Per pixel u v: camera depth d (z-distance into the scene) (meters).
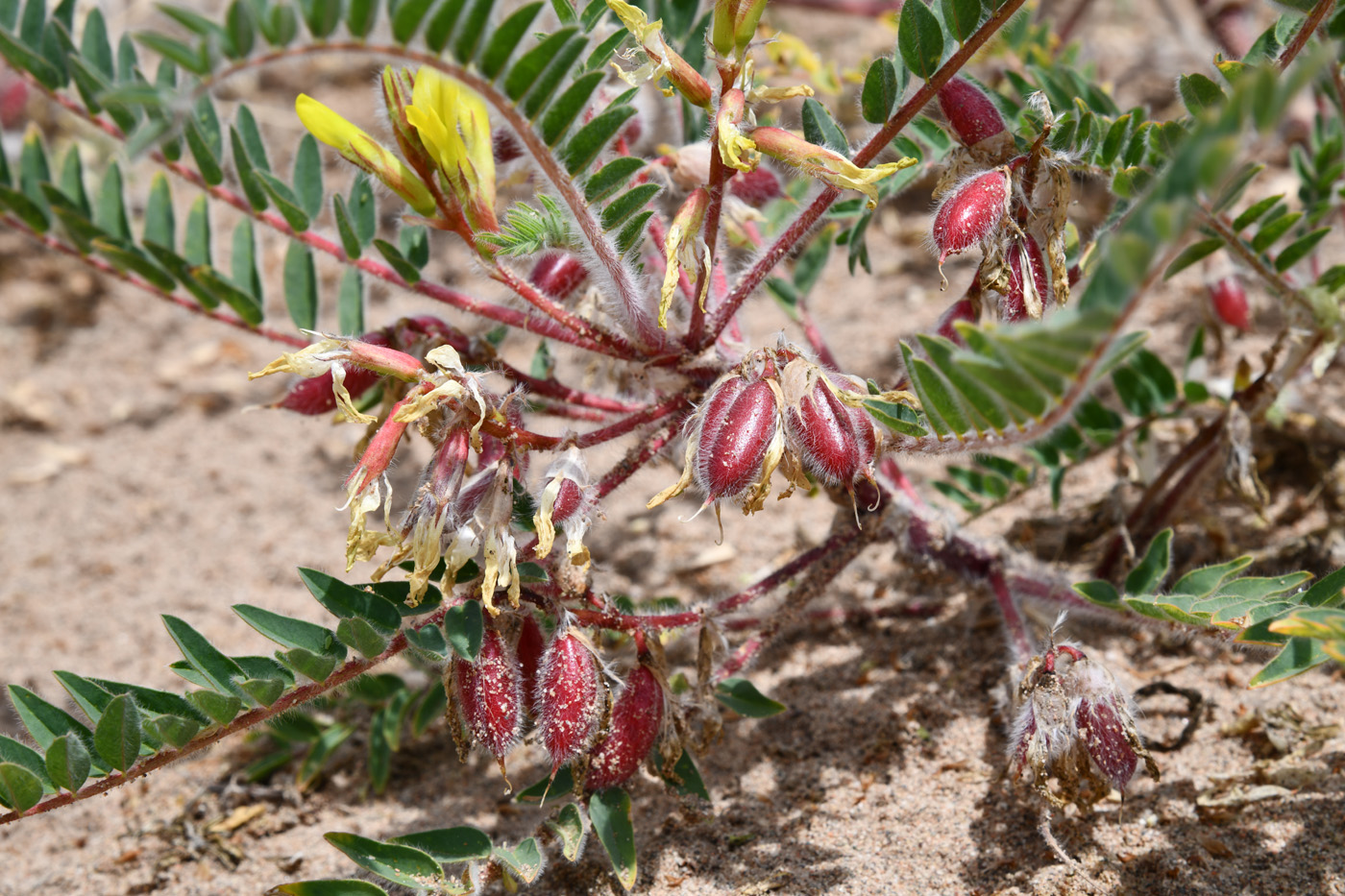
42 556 0.51
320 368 0.35
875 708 0.42
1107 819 0.38
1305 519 0.44
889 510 0.40
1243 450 0.41
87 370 0.63
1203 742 0.40
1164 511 0.43
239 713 0.36
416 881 0.36
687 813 0.40
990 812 0.39
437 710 0.41
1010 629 0.40
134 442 0.58
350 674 0.36
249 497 0.54
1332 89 0.41
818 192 0.38
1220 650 0.41
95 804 0.43
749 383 0.36
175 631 0.35
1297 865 0.37
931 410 0.35
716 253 0.38
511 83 0.34
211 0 0.74
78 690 0.36
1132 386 0.42
